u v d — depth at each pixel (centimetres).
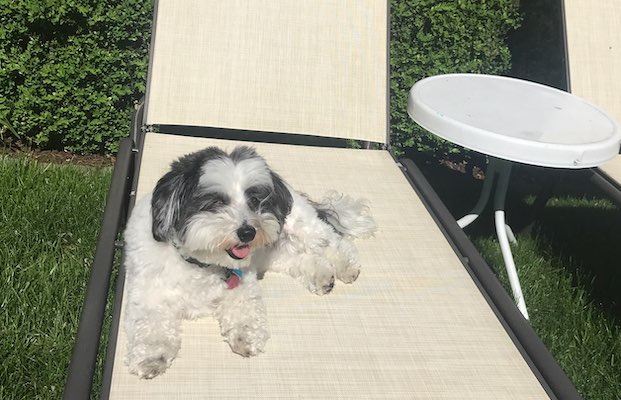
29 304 118
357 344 87
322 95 140
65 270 126
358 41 143
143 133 130
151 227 90
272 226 92
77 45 166
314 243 100
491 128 110
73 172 159
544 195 155
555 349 126
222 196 90
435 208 119
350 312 93
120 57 169
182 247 89
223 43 138
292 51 140
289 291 96
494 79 135
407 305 95
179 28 137
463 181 193
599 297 144
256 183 93
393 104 182
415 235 112
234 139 161
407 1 171
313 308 93
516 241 158
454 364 86
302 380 81
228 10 140
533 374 85
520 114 119
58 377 106
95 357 78
